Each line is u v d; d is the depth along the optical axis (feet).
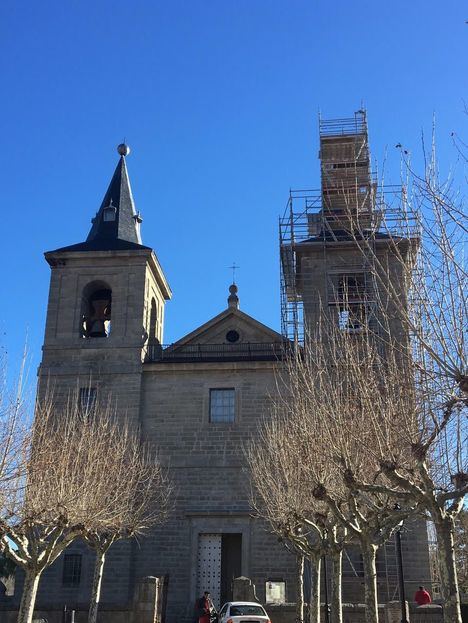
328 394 72.64
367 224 114.32
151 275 135.33
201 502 115.03
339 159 133.80
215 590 110.93
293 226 130.62
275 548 110.83
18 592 112.57
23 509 75.56
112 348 124.36
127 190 144.56
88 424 108.06
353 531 61.72
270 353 125.59
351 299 115.65
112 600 108.99
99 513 84.12
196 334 128.67
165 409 121.08
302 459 73.87
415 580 106.01
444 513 44.29
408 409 51.88
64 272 130.62
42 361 124.77
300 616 88.99
